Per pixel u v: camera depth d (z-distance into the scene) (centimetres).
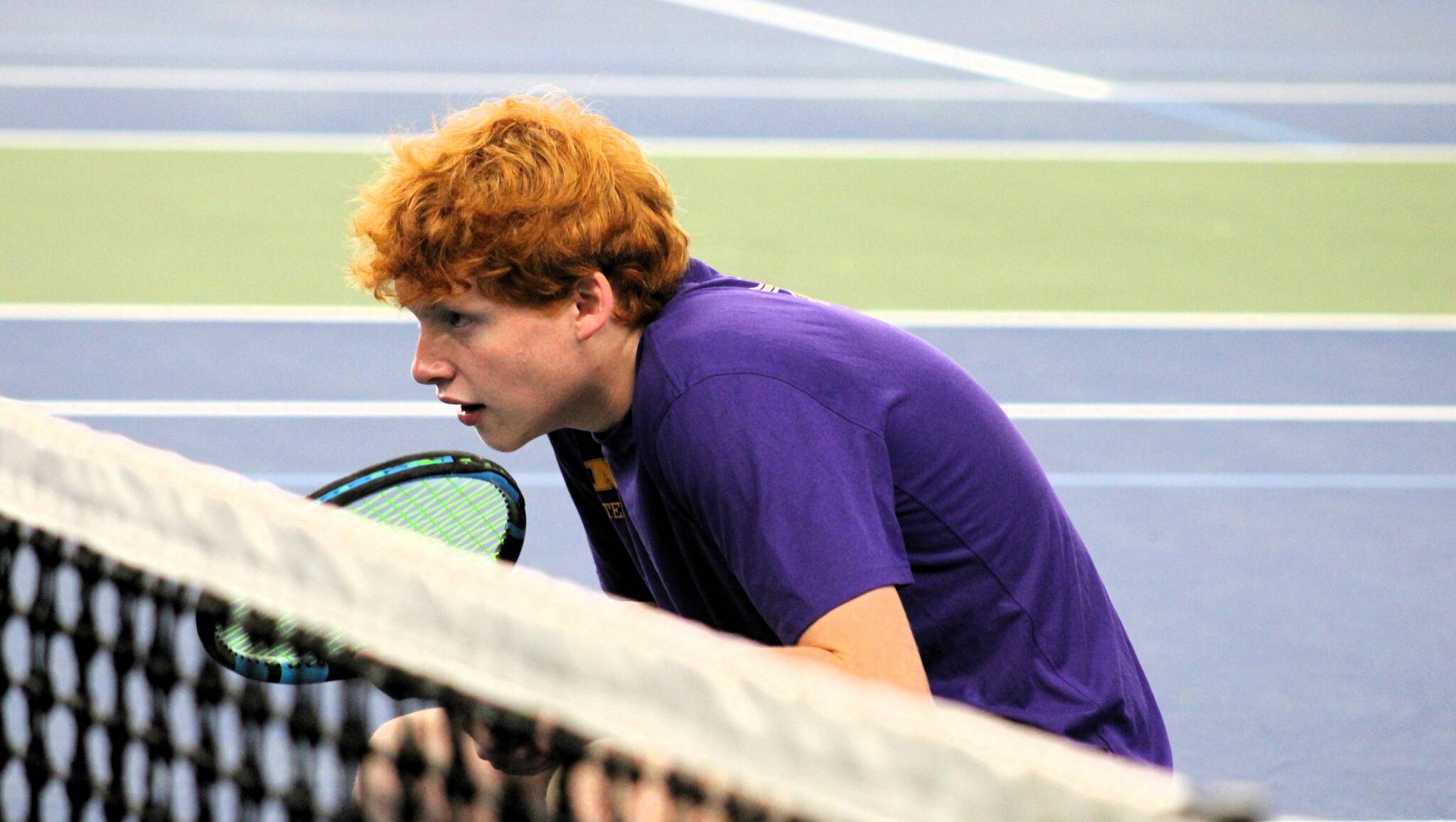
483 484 1007
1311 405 2645
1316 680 1784
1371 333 2978
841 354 837
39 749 736
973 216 3591
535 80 4456
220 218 3428
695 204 3600
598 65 4612
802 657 759
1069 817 436
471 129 841
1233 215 3634
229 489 638
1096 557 2094
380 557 591
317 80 4400
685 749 517
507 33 4894
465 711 607
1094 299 3144
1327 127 4266
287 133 3981
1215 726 1684
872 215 3575
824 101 4369
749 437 788
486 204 802
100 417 2466
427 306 835
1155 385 2720
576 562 2042
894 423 836
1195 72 4731
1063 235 3497
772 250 3356
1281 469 2395
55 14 4866
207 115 4084
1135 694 923
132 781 1048
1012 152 4025
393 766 680
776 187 3728
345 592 599
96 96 4184
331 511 624
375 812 705
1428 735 1669
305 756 671
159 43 4656
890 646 768
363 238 859
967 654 879
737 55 4756
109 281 3066
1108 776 435
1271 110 4397
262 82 4353
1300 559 2100
